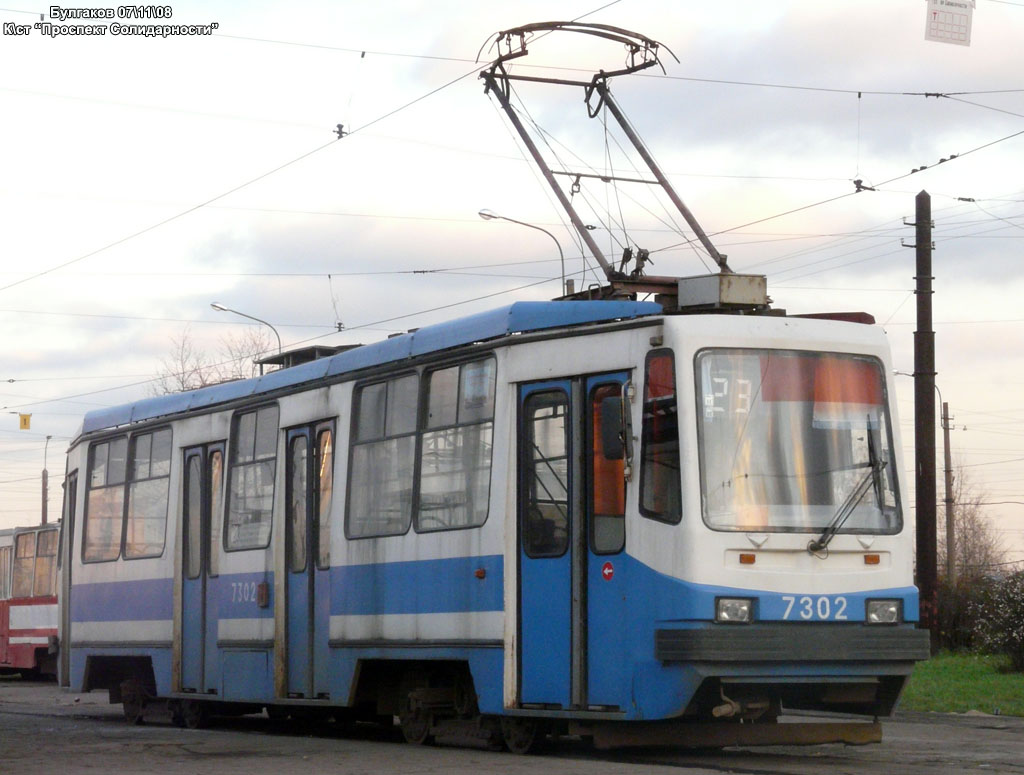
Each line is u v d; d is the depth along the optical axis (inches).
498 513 485.7
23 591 1391.5
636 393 450.0
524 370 485.4
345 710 664.4
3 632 1423.5
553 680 464.1
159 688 698.2
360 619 553.3
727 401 440.8
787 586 431.8
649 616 435.2
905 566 450.6
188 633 681.6
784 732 448.5
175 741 565.6
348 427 575.5
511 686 476.1
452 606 503.8
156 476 722.8
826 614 435.2
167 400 725.3
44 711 896.9
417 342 541.0
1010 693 789.9
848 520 445.1
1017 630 936.3
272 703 608.4
